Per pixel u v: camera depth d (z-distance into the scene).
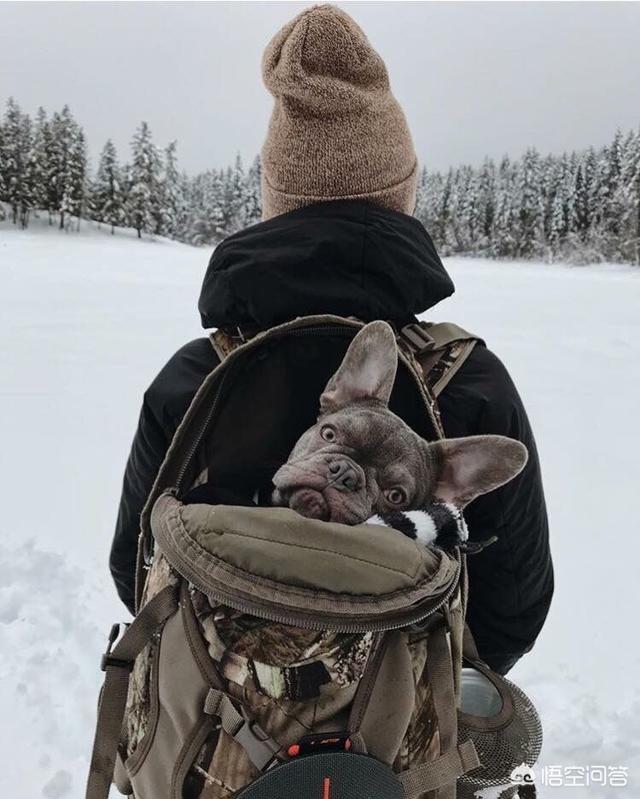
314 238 1.52
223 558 1.16
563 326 13.66
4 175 62.91
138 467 1.81
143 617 1.24
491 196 76.62
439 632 1.29
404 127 1.74
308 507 1.31
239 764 1.13
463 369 1.62
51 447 5.87
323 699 1.15
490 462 1.42
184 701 1.17
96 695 3.15
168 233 76.50
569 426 6.96
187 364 1.69
